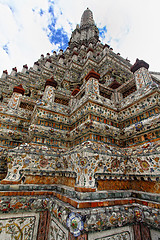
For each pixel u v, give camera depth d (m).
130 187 4.13
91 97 5.32
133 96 5.37
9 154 4.29
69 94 7.75
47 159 4.78
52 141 5.68
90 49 13.77
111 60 11.55
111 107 5.73
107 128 5.07
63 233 2.99
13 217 3.62
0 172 5.45
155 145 3.63
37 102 6.07
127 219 3.21
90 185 3.33
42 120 5.91
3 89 14.04
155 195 3.23
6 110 7.12
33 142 5.25
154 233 3.06
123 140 5.31
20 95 8.02
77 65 13.39
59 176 4.89
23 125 7.28
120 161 4.09
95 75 6.07
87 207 2.90
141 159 3.78
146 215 3.18
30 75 17.53
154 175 3.38
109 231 2.99
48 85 7.11
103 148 4.02
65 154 4.70
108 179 3.77
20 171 4.28
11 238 3.45
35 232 3.73
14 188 3.97
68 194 3.61
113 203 3.27
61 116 6.46
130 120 5.34
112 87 7.12
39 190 4.27
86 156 3.46
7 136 6.69
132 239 3.23
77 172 3.66
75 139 5.64
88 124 4.83
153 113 4.48
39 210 3.92
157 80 8.12
